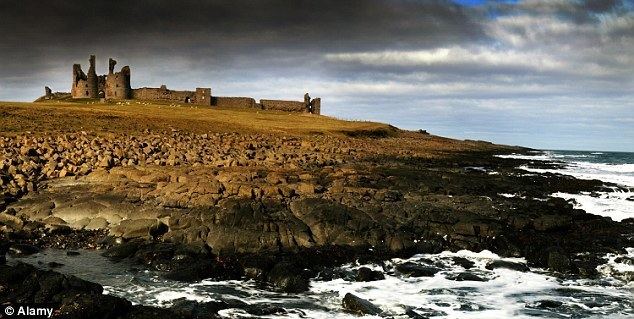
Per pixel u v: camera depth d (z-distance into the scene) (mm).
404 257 24562
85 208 27938
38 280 16391
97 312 15023
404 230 26609
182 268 21641
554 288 20938
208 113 108000
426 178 42938
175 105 125375
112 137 54469
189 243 24562
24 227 26344
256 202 28031
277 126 93125
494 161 74562
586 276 22344
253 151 53906
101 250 24453
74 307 14906
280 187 31500
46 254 23656
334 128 101500
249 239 24594
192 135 65625
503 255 25172
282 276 20516
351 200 31078
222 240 24594
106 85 133750
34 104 93250
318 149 63875
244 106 140625
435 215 28375
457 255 25188
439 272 22688
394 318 17484
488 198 35562
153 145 50562
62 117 70188
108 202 28688
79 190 31406
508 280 21812
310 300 19141
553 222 28297
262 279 21125
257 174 36625
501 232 26922
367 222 26438
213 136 66312
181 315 15789
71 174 35250
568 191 42938
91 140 49750
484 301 19438
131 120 75438
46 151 41281
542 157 108625
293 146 65062
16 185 31156
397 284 21203
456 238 26516
